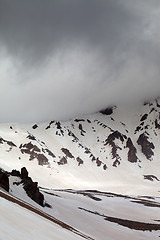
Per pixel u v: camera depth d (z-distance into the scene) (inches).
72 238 739.4
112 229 2011.6
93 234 1728.6
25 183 2124.8
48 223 784.9
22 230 554.3
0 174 1814.7
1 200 688.4
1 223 523.8
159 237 2057.1
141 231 2130.9
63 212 2161.7
